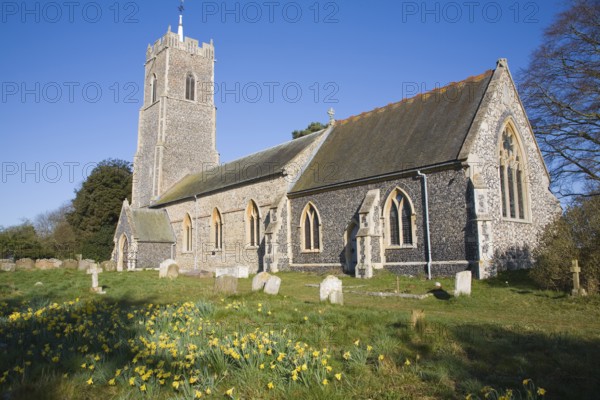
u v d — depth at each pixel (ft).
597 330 33.55
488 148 71.46
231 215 116.37
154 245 135.23
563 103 89.35
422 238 73.00
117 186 180.75
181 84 165.17
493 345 27.30
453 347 26.55
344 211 86.38
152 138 163.94
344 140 101.55
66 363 22.81
